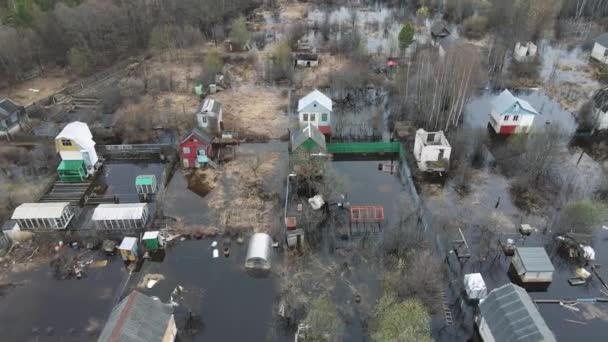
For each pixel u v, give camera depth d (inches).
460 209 1953.7
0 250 1737.2
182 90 2977.4
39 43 3208.7
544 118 2640.3
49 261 1713.8
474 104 2819.9
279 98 2871.6
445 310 1508.4
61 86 3068.4
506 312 1341.0
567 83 3075.8
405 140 2442.2
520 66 3228.3
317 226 1860.2
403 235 1737.2
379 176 2176.4
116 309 1348.4
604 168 2207.2
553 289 1596.9
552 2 3868.1
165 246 1774.1
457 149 2273.6
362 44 3467.0
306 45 3572.8
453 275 1642.5
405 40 3223.4
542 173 2135.8
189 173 2183.8
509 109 2396.7
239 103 2812.5
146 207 1886.1
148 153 2335.1
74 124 2148.1
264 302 1552.7
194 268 1683.1
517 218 1900.8
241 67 3312.0
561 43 3764.8
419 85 2628.0
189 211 1945.1
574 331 1451.8
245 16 4350.4
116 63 3353.8
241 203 1988.2
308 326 1366.9
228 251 1744.6
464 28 4028.1
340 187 2052.2
